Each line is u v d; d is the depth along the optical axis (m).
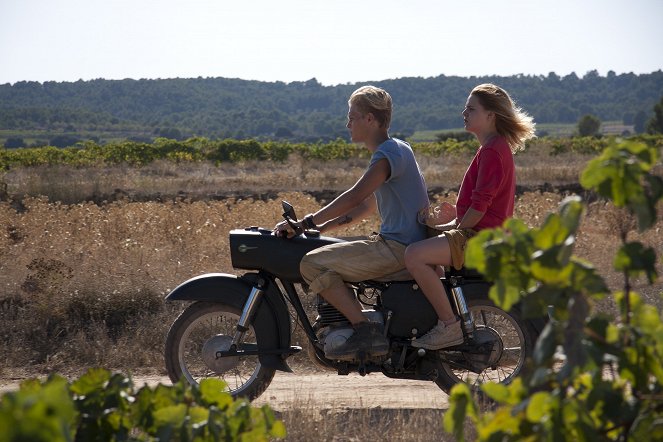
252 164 124.06
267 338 16.19
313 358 16.34
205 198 71.44
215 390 8.84
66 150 139.62
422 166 98.06
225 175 100.44
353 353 15.52
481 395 15.79
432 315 15.71
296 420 15.02
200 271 27.52
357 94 15.95
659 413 7.52
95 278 25.78
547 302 7.39
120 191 71.50
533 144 132.50
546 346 7.24
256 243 16.03
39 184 67.50
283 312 16.30
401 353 15.78
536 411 7.28
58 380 8.32
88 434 8.36
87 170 91.94
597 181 7.95
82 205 41.12
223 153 132.75
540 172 82.31
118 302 24.75
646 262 7.80
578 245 31.03
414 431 14.48
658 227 34.16
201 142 150.62
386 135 16.09
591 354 7.16
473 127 15.87
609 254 29.97
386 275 15.84
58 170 83.44
